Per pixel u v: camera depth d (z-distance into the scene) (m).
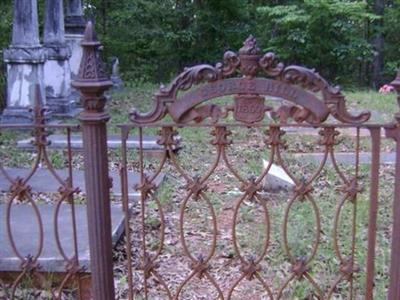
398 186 2.48
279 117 2.42
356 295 3.29
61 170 6.03
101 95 2.46
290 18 15.18
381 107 10.52
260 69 2.35
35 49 8.46
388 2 17.25
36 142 2.64
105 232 2.57
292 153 6.74
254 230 4.29
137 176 5.75
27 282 3.26
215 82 2.38
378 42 16.92
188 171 6.13
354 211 2.60
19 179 2.73
